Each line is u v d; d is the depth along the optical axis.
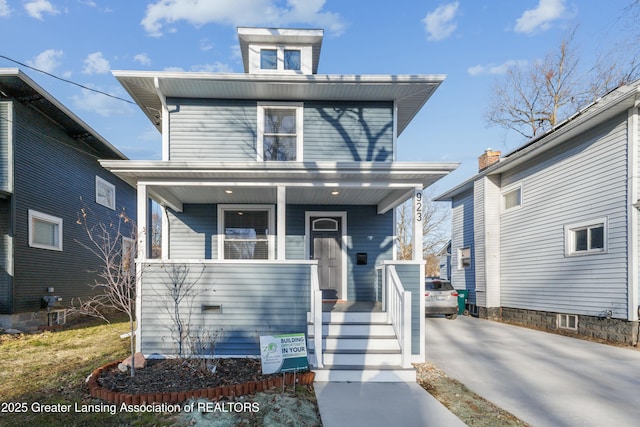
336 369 5.73
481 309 13.81
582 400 4.89
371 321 6.96
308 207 9.58
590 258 9.42
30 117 10.28
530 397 5.01
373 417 4.26
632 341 8.17
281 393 4.88
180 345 5.94
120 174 6.89
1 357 6.66
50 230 11.34
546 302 11.02
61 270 11.77
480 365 6.67
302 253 9.45
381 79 8.30
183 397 4.55
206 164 6.72
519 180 12.56
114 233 15.86
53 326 9.98
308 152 8.90
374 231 9.64
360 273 9.50
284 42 9.77
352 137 9.00
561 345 8.50
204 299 6.57
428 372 6.18
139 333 6.46
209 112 8.86
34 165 10.43
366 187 7.26
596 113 8.60
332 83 8.37
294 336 5.16
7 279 9.29
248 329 6.56
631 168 8.22
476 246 14.34
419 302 6.86
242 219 9.54
